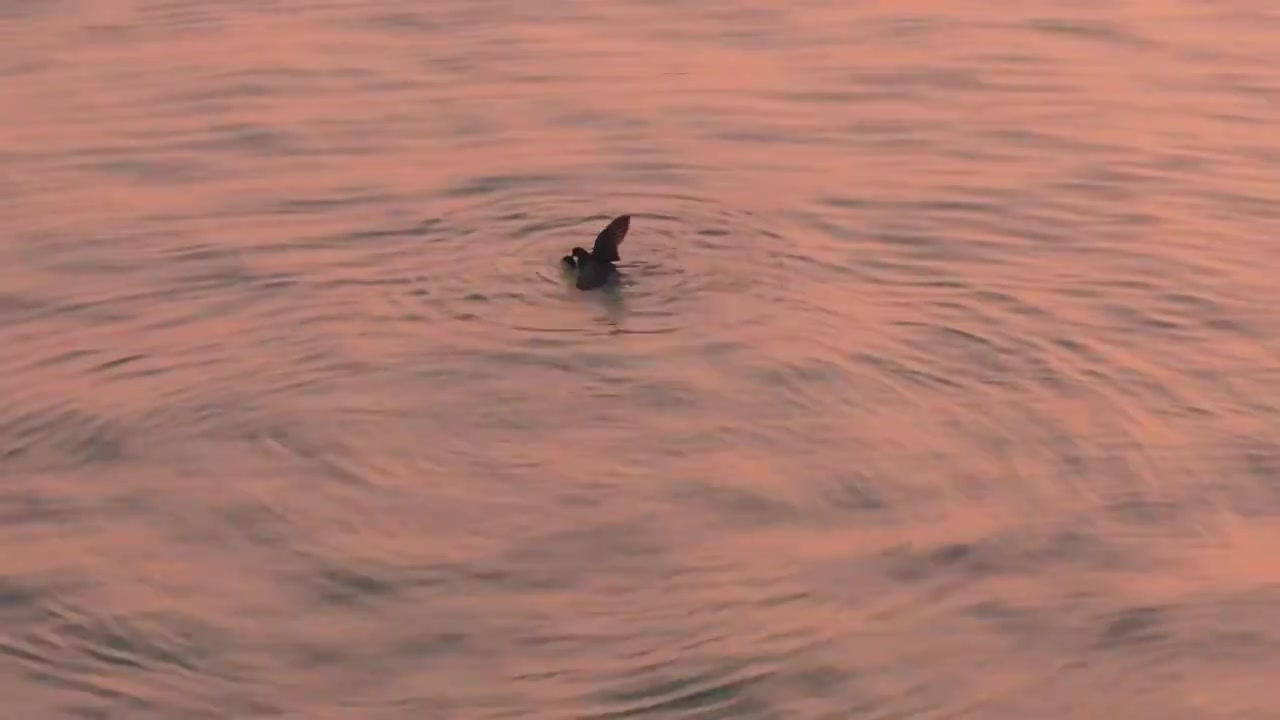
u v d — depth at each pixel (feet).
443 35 70.69
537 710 35.27
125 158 59.77
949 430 44.04
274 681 36.32
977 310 49.37
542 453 43.45
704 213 55.57
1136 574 39.11
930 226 54.39
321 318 49.52
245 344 48.24
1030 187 56.90
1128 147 59.77
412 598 38.63
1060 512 41.09
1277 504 41.37
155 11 73.87
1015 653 36.81
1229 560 39.50
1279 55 67.72
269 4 74.64
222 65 67.56
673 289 50.85
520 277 51.83
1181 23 71.36
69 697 35.86
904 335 48.14
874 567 39.29
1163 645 36.99
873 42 69.62
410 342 48.29
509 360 47.29
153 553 40.14
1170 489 41.83
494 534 40.57
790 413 44.86
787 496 41.73
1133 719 35.06
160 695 35.94
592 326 48.80
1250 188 56.59
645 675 36.19
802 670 36.24
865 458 43.01
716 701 35.50
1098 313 49.14
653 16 72.74
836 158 59.31
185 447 43.86
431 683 36.19
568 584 38.93
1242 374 46.24
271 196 56.85
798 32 70.74
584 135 61.16
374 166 58.90
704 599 38.34
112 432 44.39
